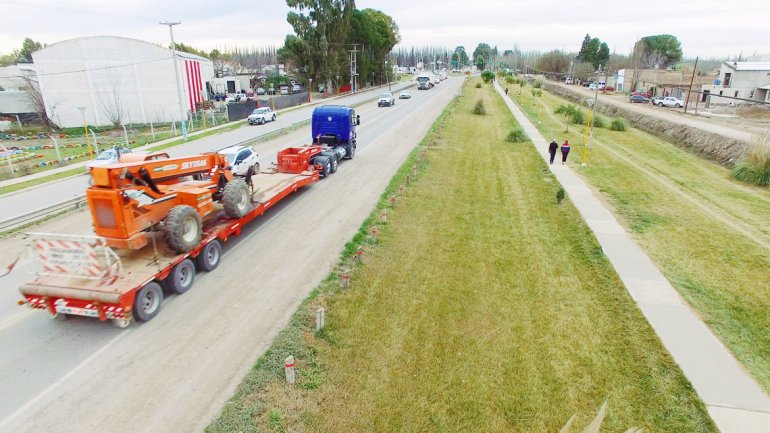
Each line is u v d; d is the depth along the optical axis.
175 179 10.53
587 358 7.70
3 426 5.95
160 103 47.78
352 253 11.34
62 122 45.97
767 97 52.78
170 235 8.90
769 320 8.92
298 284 9.84
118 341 7.81
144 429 5.97
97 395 6.55
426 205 15.55
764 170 19.64
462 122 35.91
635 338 8.21
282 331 8.02
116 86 46.28
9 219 13.69
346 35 69.62
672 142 32.69
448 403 6.65
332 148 20.86
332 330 8.19
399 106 48.91
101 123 46.78
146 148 28.22
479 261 11.44
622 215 15.05
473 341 8.12
